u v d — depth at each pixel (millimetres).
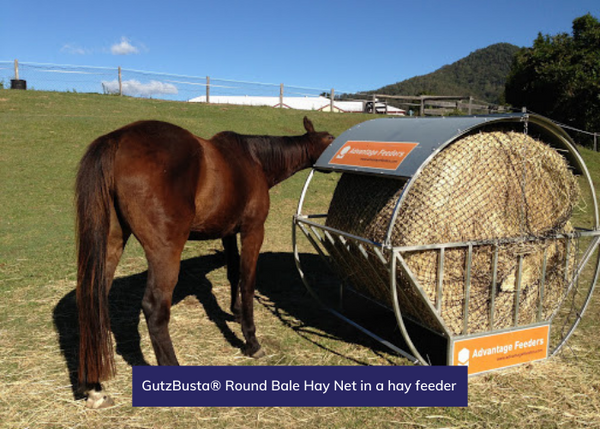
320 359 3668
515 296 3580
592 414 2957
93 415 2850
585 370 3545
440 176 3264
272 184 4250
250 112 16234
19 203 7645
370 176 3836
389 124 4043
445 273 3332
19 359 3463
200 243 6953
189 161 3086
